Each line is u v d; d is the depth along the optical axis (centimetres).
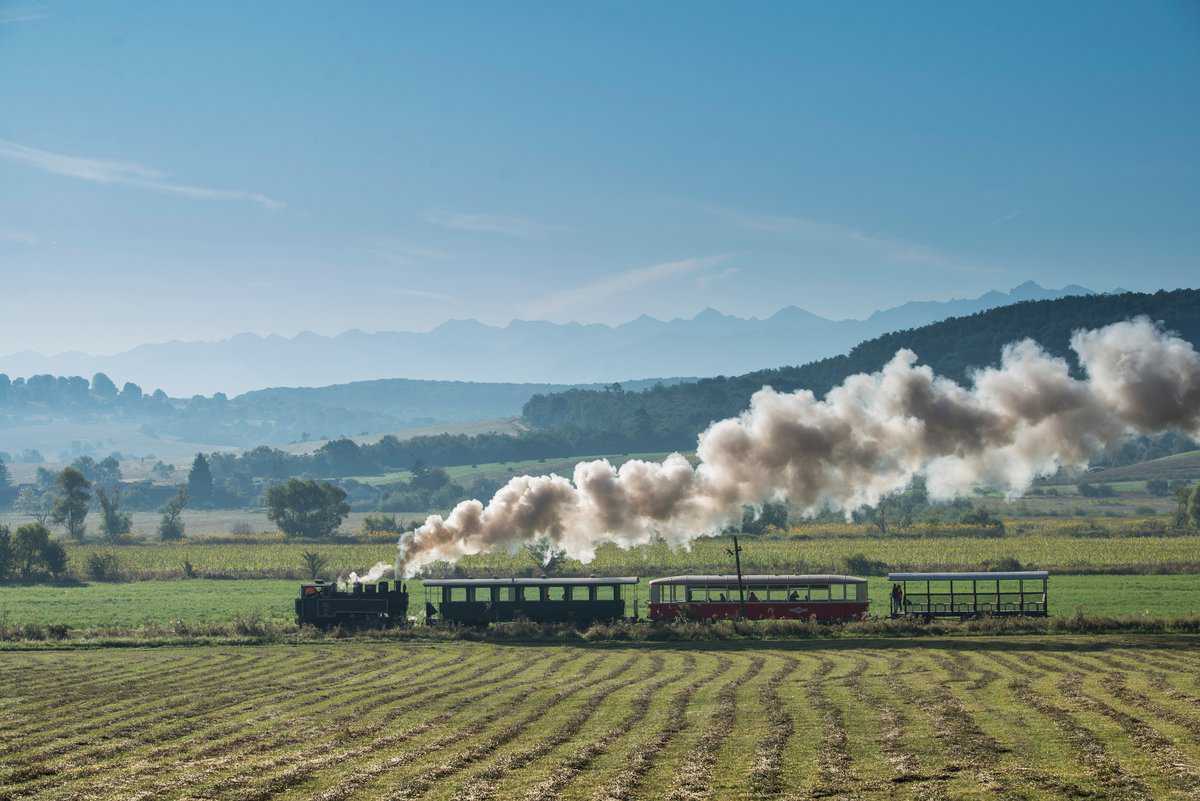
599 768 3684
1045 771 3469
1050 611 8312
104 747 4169
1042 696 4609
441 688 5331
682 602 7688
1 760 3988
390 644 7138
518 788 3481
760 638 6981
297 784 3594
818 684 5100
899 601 7706
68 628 8262
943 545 15262
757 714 4447
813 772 3569
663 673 5625
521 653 6600
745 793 3372
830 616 7494
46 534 13775
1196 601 8975
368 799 3406
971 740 3881
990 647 6278
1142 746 3709
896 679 5178
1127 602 8925
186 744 4203
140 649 7100
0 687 5594
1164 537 16450
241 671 6066
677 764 3712
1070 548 14662
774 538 16625
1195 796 3178
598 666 5947
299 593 11419
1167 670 5291
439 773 3672
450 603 7781
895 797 3291
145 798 3481
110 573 13738
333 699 5091
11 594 11575
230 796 3478
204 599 10856
